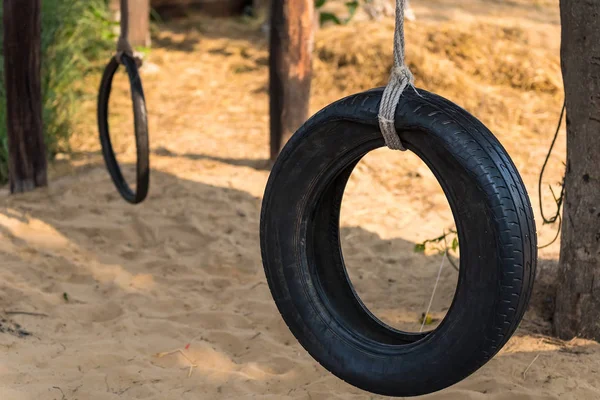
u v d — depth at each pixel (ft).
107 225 22.66
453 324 10.87
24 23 23.41
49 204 23.93
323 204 12.40
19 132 24.20
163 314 18.40
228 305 18.81
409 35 34.73
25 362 15.92
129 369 15.84
